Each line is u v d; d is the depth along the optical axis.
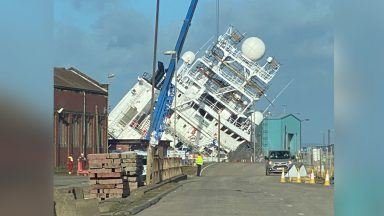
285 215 16.30
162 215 16.30
